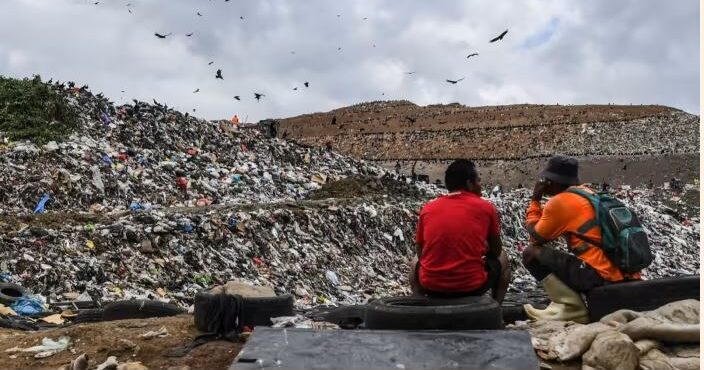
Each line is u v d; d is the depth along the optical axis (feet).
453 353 15.38
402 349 15.65
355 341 16.21
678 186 175.94
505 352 15.37
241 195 81.41
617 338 16.92
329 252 62.44
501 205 94.27
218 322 21.25
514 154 265.75
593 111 327.26
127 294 43.60
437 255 19.88
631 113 310.86
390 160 287.28
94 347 20.39
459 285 19.65
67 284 42.75
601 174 209.77
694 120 276.41
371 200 80.43
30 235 46.96
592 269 20.22
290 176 96.48
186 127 97.71
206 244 53.67
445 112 381.19
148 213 55.26
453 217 19.90
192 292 46.65
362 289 58.49
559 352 17.65
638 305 19.35
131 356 19.70
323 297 53.06
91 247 47.73
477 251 19.90
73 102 86.43
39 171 66.28
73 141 76.02
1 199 60.44
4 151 68.03
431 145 302.66
